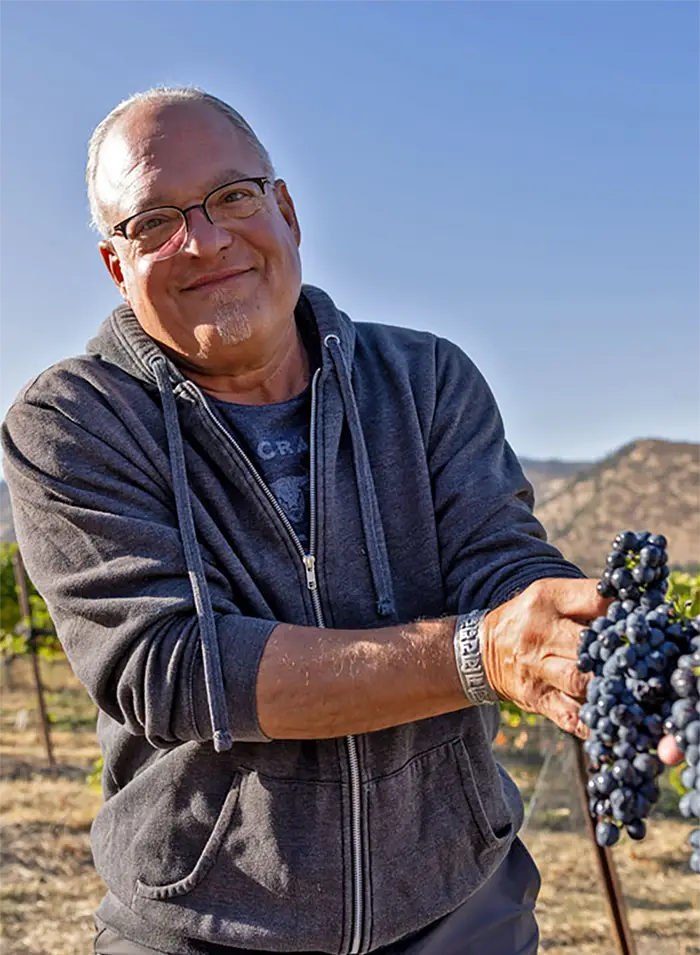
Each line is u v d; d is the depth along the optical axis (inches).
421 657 73.6
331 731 75.4
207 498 85.3
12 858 269.6
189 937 83.0
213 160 84.1
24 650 406.6
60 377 88.0
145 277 84.4
